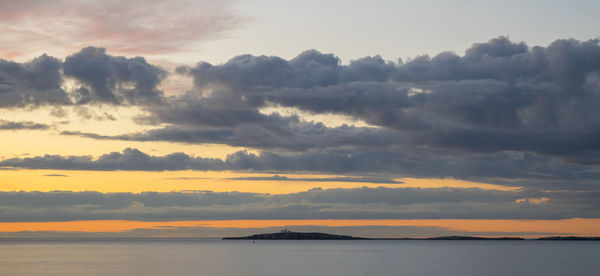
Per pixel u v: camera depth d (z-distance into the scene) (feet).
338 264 647.15
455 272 538.88
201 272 530.27
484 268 592.19
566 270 572.10
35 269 561.02
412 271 548.31
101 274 504.84
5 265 620.90
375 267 598.34
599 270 571.69
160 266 607.78
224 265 627.05
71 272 524.52
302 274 511.81
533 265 643.45
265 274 509.76
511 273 532.32
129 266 607.78
